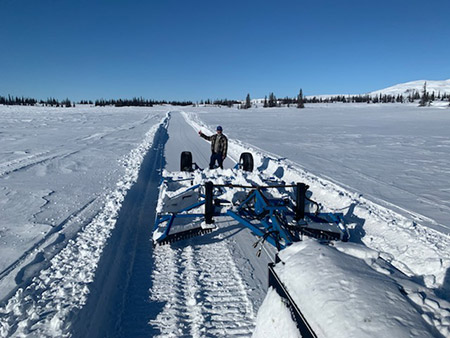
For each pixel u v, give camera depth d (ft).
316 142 52.13
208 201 13.47
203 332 8.84
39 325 8.09
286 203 14.60
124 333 8.85
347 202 18.83
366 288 6.03
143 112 206.59
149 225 16.62
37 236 13.47
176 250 13.66
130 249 13.79
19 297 9.16
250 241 14.60
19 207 17.42
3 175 25.49
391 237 14.38
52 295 9.34
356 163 33.35
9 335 7.73
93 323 8.73
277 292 7.42
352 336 5.04
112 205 17.48
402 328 5.06
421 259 12.17
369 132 68.95
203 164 33.86
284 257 8.09
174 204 16.25
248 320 9.32
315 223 13.88
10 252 12.03
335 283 6.27
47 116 134.21
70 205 17.80
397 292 6.03
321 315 5.72
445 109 215.31
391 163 33.35
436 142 50.75
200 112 211.41
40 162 31.24
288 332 6.38
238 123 101.30
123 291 10.73
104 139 53.01
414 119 118.11
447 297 9.69
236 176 19.99
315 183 23.30
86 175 25.73
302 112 202.69
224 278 11.48
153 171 30.32
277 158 36.06
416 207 18.78
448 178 26.40
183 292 10.65
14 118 114.73
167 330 8.92
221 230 15.79
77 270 10.61
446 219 16.72
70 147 42.70
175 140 56.18
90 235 13.48
